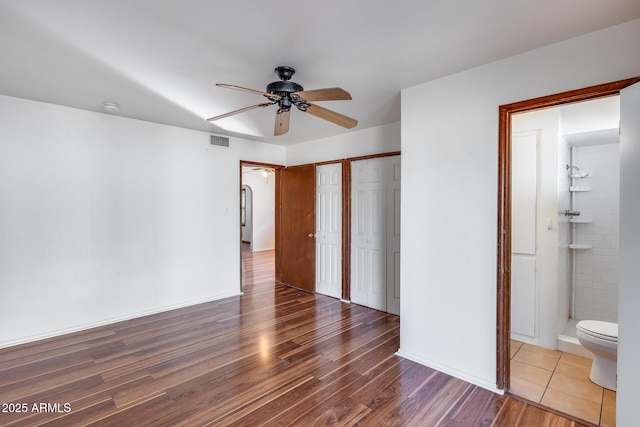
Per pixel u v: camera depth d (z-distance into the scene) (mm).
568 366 2650
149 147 3889
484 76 2295
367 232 4297
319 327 3490
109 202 3588
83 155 3408
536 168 2988
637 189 1624
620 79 1792
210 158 4473
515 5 1609
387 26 1808
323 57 2195
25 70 2406
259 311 4035
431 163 2584
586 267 3561
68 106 3285
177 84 2684
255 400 2150
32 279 3119
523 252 3090
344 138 4551
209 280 4477
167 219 4055
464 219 2400
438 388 2289
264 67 2348
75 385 2324
